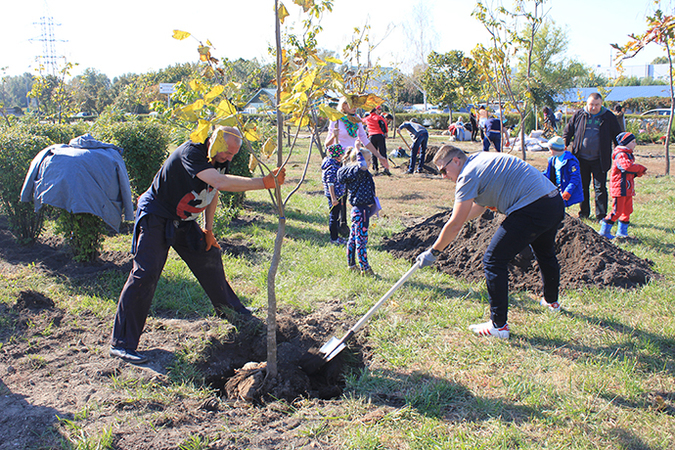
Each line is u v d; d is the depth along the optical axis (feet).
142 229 12.71
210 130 10.32
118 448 9.09
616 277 17.15
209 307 15.53
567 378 11.62
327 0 13.23
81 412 9.93
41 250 20.02
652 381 11.47
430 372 11.99
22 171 19.65
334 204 22.65
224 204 26.20
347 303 16.22
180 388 11.08
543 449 9.18
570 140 27.89
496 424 9.96
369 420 10.18
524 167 13.10
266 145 10.74
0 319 13.65
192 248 13.51
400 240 22.93
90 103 159.33
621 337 13.55
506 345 13.25
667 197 34.53
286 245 22.09
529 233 13.04
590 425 9.91
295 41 20.11
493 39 32.24
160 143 25.93
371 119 44.93
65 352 12.39
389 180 44.39
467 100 49.29
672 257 20.83
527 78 34.65
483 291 16.94
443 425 9.93
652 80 182.70
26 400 10.36
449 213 22.75
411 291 17.01
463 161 13.38
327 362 12.90
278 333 14.03
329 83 9.75
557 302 15.31
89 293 16.05
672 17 15.31
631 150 23.17
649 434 9.59
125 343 12.25
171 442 9.32
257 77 45.11
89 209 16.98
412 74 102.17
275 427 10.07
